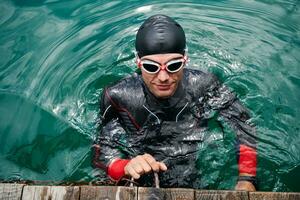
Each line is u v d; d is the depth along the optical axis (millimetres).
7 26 4484
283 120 3404
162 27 2621
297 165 3023
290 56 4074
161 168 2291
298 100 3613
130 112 2932
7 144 3482
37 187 2082
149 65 2586
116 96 2934
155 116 2902
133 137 2959
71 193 2047
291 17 4559
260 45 4199
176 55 2572
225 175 2836
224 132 2994
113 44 4238
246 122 3014
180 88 2891
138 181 2697
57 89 3863
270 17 4559
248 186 2652
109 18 4574
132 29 4391
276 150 3123
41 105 3746
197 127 2973
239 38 4281
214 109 3047
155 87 2656
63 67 4035
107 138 2955
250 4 4766
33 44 4273
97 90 3826
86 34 4379
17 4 4805
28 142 3490
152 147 2908
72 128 3508
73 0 4816
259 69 3918
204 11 4641
